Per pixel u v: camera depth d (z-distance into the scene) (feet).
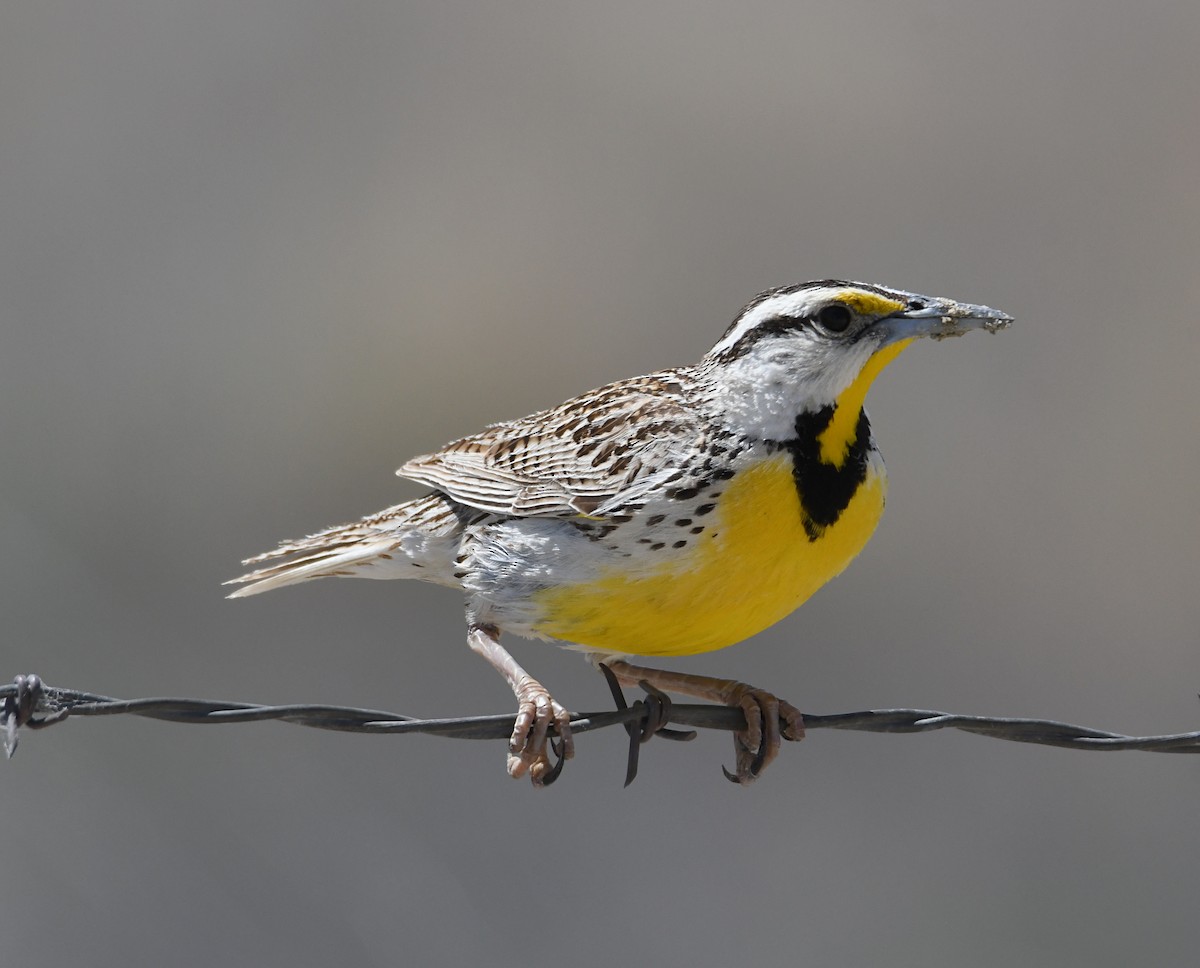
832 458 26.40
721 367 26.99
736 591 26.32
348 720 24.67
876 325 26.30
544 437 27.68
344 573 30.22
